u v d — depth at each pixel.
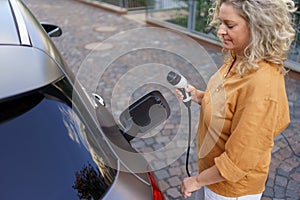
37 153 1.17
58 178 1.17
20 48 1.28
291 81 4.45
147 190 1.33
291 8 1.13
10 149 1.14
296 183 2.66
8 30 1.38
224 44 1.23
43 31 1.67
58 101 1.27
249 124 1.15
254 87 1.14
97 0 9.20
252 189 1.44
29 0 10.02
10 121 1.15
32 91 1.15
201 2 5.95
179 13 6.63
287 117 1.27
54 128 1.22
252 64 1.14
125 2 8.28
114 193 1.22
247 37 1.14
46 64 1.29
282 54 1.15
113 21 7.69
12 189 1.12
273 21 1.07
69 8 9.08
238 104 1.21
